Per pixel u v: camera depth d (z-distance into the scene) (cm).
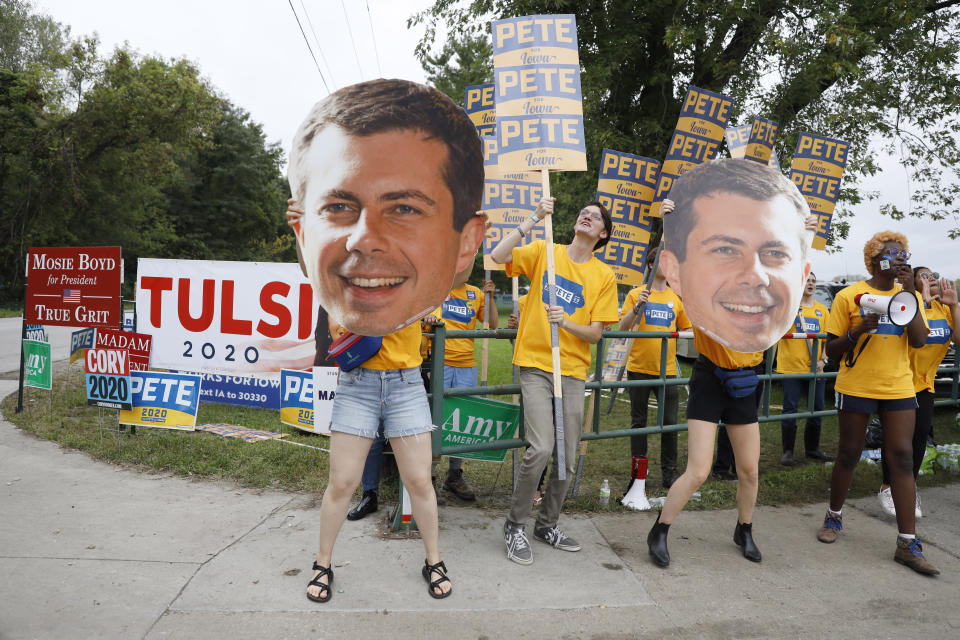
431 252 285
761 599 296
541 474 325
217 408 677
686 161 488
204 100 2820
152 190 3238
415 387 292
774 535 380
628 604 286
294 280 672
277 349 680
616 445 610
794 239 348
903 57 1060
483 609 276
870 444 555
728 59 1067
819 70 967
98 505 381
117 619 257
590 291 341
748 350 332
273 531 351
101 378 514
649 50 1160
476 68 1434
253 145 4216
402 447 288
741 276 345
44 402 662
